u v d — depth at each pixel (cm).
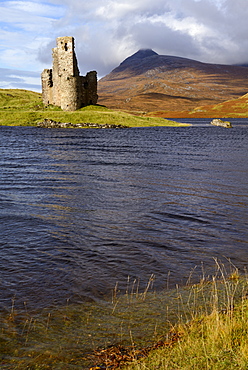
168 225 1364
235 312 686
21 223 1372
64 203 1684
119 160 3275
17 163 2962
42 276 909
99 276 913
